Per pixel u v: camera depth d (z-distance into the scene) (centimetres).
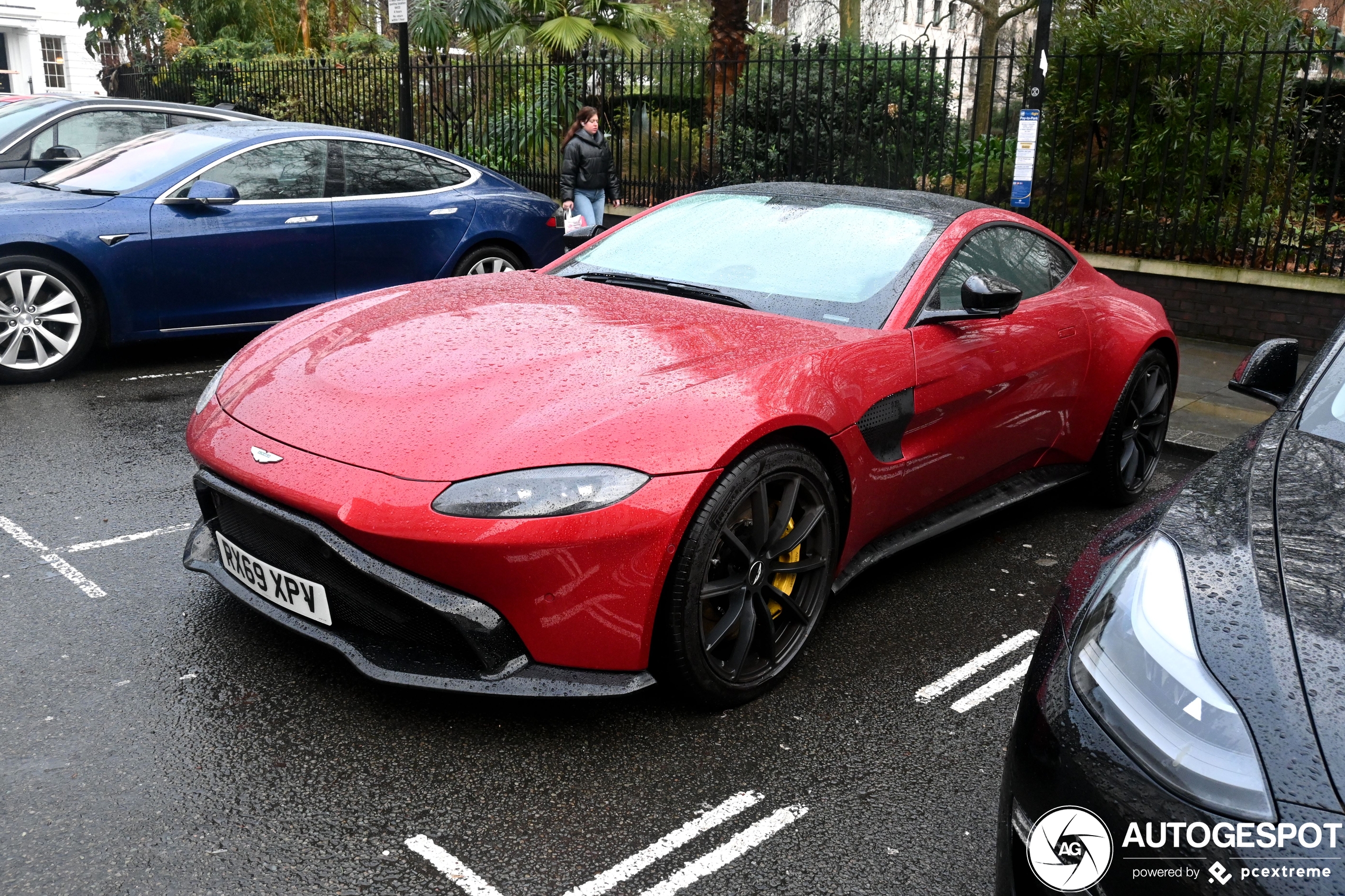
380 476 249
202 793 238
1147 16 842
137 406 547
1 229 550
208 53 1928
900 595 371
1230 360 757
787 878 221
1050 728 168
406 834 228
